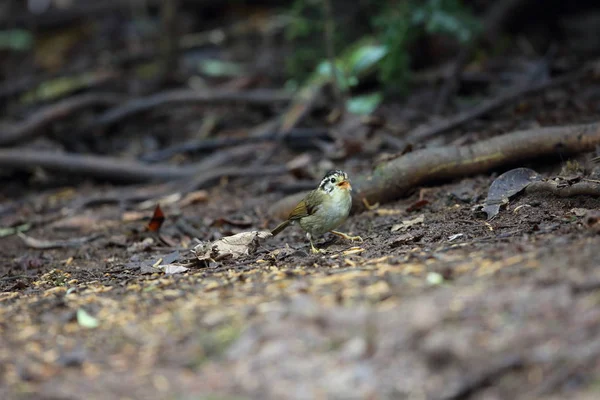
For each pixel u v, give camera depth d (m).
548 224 9.68
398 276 7.84
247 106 20.25
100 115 20.78
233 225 13.00
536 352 5.95
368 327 6.67
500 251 8.36
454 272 7.71
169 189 16.02
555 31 21.73
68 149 19.31
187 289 8.77
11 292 10.06
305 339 6.68
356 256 9.73
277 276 8.83
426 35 20.75
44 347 7.41
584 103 15.52
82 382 6.58
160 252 12.00
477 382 5.80
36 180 17.38
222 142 17.98
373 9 21.89
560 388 5.65
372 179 12.55
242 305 7.68
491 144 12.54
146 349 7.07
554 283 6.89
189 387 6.31
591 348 5.88
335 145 16.42
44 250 12.96
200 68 23.66
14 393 6.52
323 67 18.30
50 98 23.09
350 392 6.00
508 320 6.40
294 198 13.09
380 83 19.61
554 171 12.33
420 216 11.45
